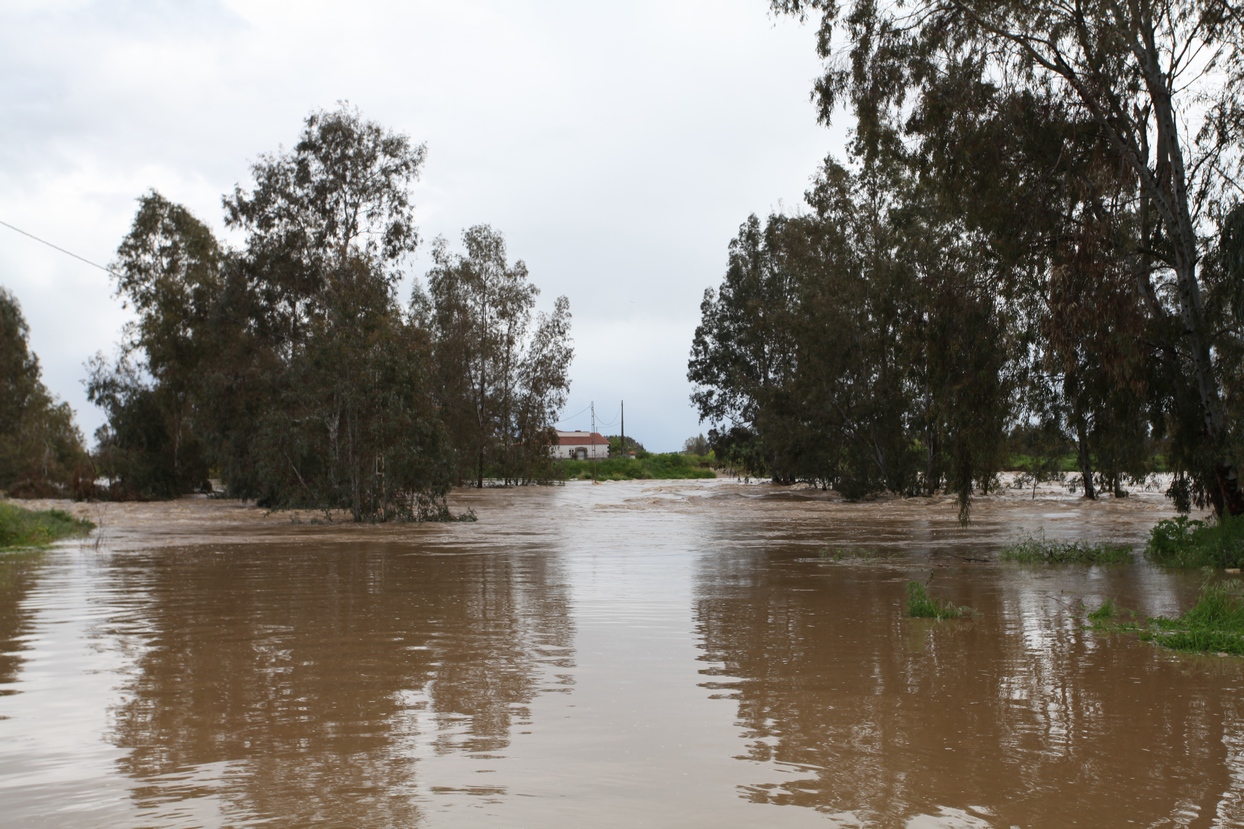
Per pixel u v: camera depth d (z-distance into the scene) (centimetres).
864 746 484
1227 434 1609
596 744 484
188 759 457
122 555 1703
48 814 379
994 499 3975
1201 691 614
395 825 366
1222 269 1611
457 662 704
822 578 1300
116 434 5106
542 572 1384
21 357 5897
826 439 4462
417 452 2802
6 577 1330
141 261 5450
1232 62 1608
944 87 1705
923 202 3600
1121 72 1630
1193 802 402
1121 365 1541
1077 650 761
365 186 4631
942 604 1025
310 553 1739
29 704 572
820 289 4494
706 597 1091
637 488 6116
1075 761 460
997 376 1738
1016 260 1684
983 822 375
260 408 4138
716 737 498
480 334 6216
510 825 366
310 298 4562
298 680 641
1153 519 2744
